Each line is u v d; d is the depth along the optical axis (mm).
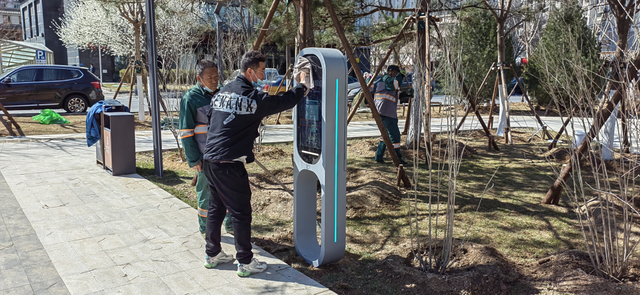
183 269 3473
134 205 5066
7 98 13547
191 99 3697
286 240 4242
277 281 3301
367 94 5594
